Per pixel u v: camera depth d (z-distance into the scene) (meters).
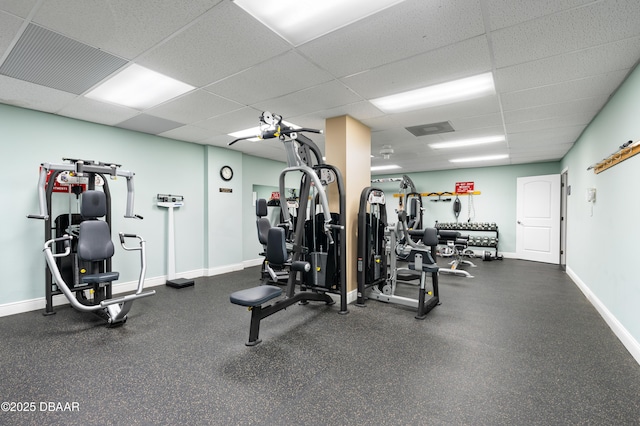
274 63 2.56
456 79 2.85
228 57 2.46
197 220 5.46
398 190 9.47
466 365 2.30
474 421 1.68
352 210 3.98
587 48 2.27
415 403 1.84
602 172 3.38
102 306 2.90
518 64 2.54
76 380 2.09
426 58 2.47
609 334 2.88
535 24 1.99
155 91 3.13
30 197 3.59
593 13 1.86
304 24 2.03
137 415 1.73
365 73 2.74
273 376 2.15
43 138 3.70
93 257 3.22
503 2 1.78
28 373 2.18
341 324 3.16
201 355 2.47
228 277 5.39
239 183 6.12
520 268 6.26
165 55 2.42
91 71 2.68
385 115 3.90
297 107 3.62
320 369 2.25
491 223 7.86
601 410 1.77
